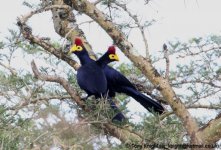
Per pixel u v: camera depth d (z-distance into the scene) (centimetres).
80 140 888
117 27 1151
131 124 1029
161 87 1085
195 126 1050
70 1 1136
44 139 867
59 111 920
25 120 904
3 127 901
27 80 1006
